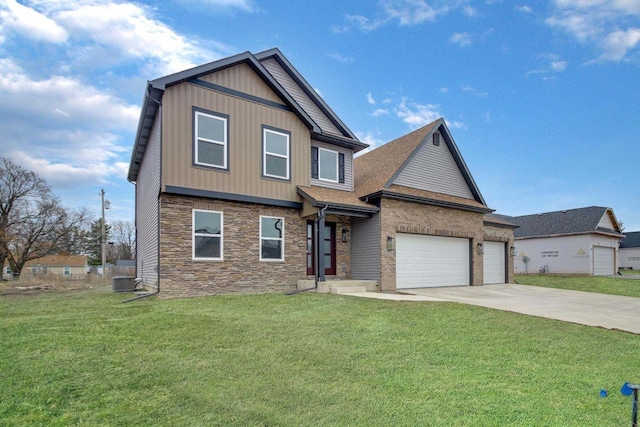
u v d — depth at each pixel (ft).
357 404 12.91
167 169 35.12
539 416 12.58
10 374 14.65
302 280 42.60
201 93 37.91
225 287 37.78
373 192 46.42
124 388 13.74
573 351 20.89
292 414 12.06
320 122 49.80
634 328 28.07
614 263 101.14
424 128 58.08
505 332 24.22
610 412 13.15
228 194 38.47
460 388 14.73
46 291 49.65
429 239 52.08
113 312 26.91
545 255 99.45
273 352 18.28
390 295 39.09
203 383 14.33
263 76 41.96
